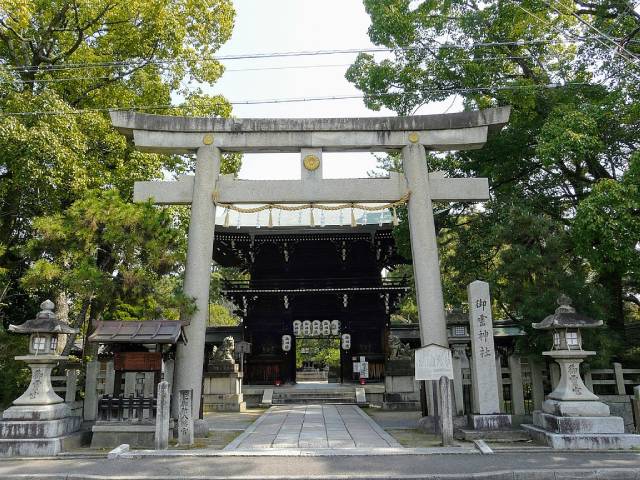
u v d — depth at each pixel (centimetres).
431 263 1511
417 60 1978
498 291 1550
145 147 1566
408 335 3014
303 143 1575
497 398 1313
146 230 1338
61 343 2175
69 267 1408
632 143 1811
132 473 909
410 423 1706
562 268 1527
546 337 1387
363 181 1572
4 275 1738
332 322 3052
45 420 1120
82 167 1741
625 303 2566
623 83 1642
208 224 1520
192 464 976
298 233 2889
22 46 1939
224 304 4962
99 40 2116
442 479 860
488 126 1595
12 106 1625
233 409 2297
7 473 920
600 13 1797
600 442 1091
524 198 1902
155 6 1995
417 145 1586
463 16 1866
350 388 2664
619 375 1452
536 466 930
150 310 1369
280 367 2986
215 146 1569
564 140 1496
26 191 1747
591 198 1404
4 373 1470
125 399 1218
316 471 908
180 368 1403
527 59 1936
